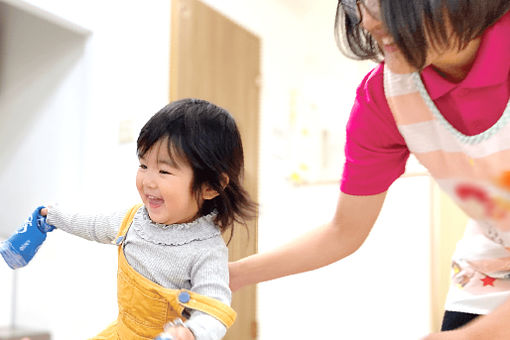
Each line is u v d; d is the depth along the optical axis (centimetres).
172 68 213
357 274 249
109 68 211
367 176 93
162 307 82
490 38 64
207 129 87
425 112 77
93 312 202
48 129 217
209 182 87
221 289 80
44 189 215
